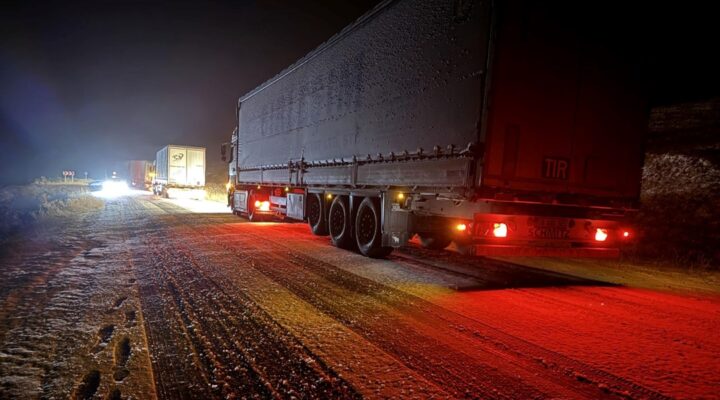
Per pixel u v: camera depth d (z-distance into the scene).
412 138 7.11
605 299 5.88
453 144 6.12
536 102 5.85
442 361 3.60
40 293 5.71
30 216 15.82
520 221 6.19
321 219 11.20
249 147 17.16
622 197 6.75
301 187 12.22
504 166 5.68
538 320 4.80
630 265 9.20
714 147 17.16
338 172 9.95
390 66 7.80
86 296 5.56
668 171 16.73
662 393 3.10
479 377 3.31
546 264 8.92
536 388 3.14
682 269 8.90
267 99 14.97
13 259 8.27
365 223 9.13
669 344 4.13
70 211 19.67
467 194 5.76
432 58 6.64
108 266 7.58
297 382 3.18
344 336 4.16
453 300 5.59
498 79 5.53
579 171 6.29
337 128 9.88
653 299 5.98
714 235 11.48
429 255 9.51
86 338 4.06
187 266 7.58
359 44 8.94
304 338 4.09
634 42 6.71
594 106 6.36
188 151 34.88
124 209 22.20
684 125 20.16
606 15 6.41
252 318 4.68
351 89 9.24
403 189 7.59
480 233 5.96
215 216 18.84
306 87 11.66
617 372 3.45
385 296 5.72
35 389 3.05
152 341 3.98
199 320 4.60
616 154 6.64
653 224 13.39
